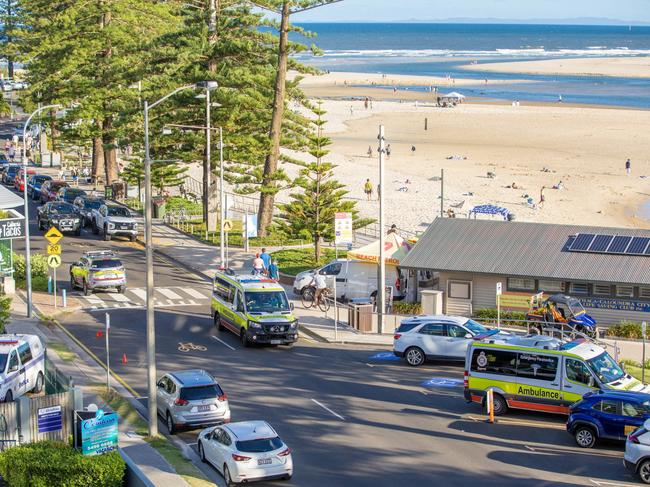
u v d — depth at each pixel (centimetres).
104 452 2350
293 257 5488
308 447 2600
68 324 4084
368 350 3856
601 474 2400
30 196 7825
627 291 4138
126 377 3294
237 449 2267
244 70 6091
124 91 7094
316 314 4453
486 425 2841
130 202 7475
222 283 4053
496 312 4275
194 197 7644
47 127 9944
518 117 14250
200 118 6119
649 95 18425
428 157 10381
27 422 2541
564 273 4206
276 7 5875
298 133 6372
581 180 8838
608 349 3778
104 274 4653
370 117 14438
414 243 4825
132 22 8131
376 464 2466
